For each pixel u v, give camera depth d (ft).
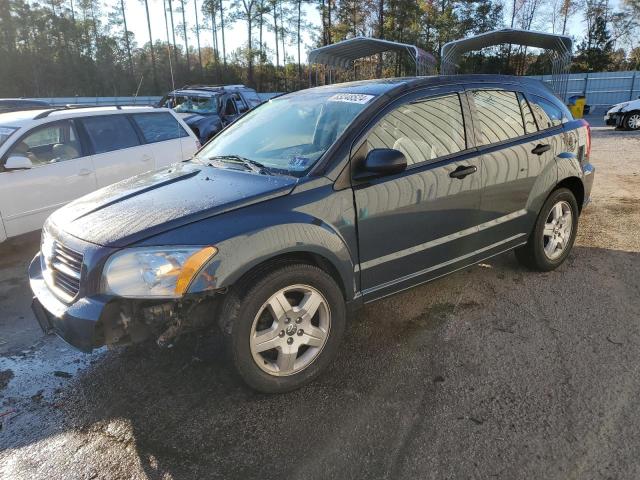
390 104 10.81
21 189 18.49
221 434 8.51
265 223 8.80
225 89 44.52
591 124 66.54
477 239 12.29
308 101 12.44
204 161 12.13
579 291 13.50
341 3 157.99
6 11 172.45
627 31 172.24
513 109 13.29
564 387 9.37
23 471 7.88
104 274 8.30
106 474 7.75
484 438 8.14
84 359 11.21
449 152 11.51
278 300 9.10
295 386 9.55
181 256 8.19
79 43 184.85
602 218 20.38
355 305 10.41
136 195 10.16
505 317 12.21
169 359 10.83
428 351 10.85
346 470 7.61
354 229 9.91
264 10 177.88
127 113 22.86
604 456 7.64
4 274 17.21
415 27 147.13
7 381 10.48
